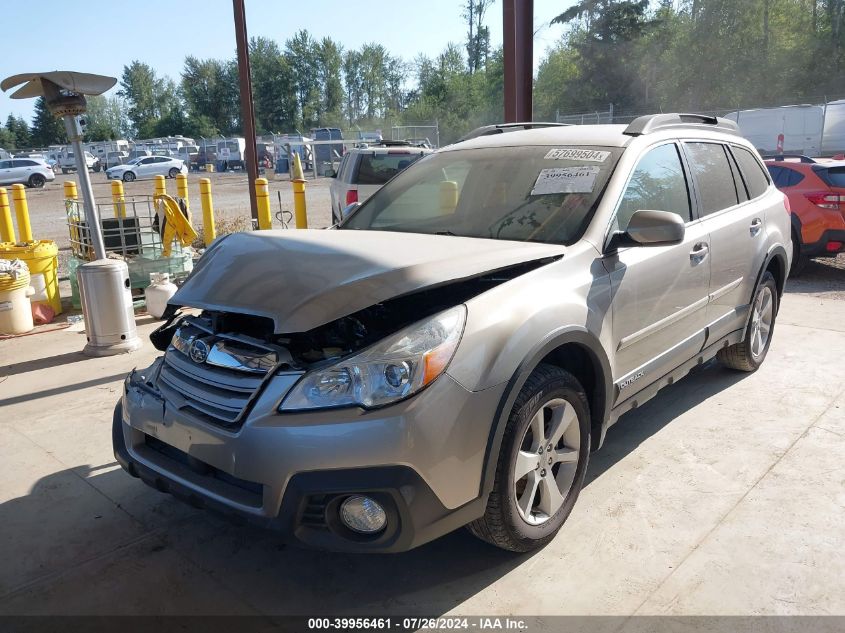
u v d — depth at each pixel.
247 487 2.52
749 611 2.54
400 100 96.19
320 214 18.06
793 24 49.72
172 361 2.90
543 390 2.70
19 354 6.08
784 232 4.96
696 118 4.43
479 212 3.57
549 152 3.75
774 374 5.04
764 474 3.55
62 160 52.78
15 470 3.83
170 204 7.66
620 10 51.72
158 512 3.37
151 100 111.50
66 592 2.76
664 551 2.91
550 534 2.91
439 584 2.75
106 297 5.89
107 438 4.23
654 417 4.33
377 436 2.27
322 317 2.36
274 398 2.40
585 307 2.93
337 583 2.79
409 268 2.53
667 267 3.53
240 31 11.48
